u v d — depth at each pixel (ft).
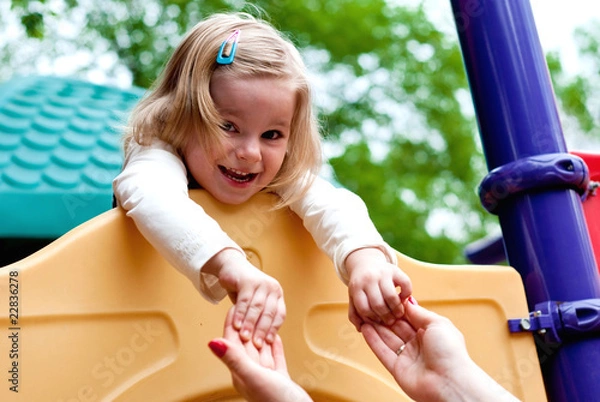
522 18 4.03
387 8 21.35
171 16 18.15
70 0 15.99
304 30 19.43
